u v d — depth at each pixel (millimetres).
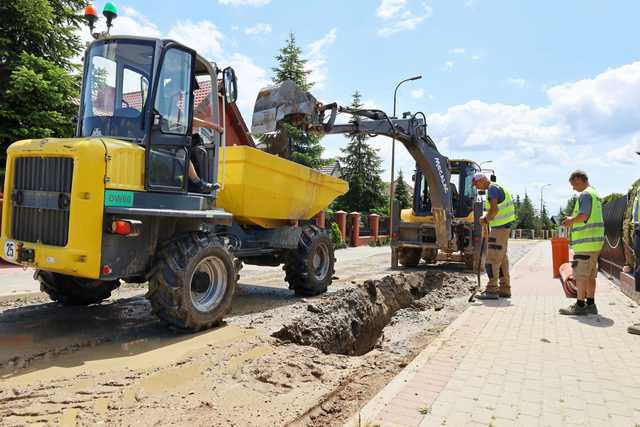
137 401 3227
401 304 9211
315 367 4090
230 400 3281
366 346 7336
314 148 25312
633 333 5133
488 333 5184
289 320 5859
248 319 5863
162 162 5004
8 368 3850
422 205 13141
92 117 5090
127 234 4422
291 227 7488
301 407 3191
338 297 7453
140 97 4953
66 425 2842
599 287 8312
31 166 4676
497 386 3592
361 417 3039
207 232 5395
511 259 16078
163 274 4812
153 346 4562
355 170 37781
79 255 4273
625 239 7711
